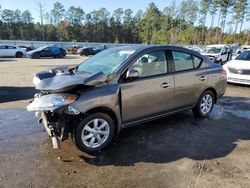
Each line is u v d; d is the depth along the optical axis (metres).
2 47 25.59
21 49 26.73
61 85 3.41
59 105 3.32
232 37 66.50
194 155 3.76
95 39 93.06
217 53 17.61
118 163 3.49
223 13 67.00
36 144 4.03
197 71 5.04
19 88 8.55
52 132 3.49
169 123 5.09
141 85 4.07
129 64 4.01
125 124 4.06
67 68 4.66
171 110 4.69
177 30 75.06
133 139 4.27
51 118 3.50
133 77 3.87
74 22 91.12
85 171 3.28
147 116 4.30
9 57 26.02
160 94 4.37
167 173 3.26
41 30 83.56
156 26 88.31
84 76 3.80
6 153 3.71
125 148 3.94
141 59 4.16
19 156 3.63
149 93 4.19
